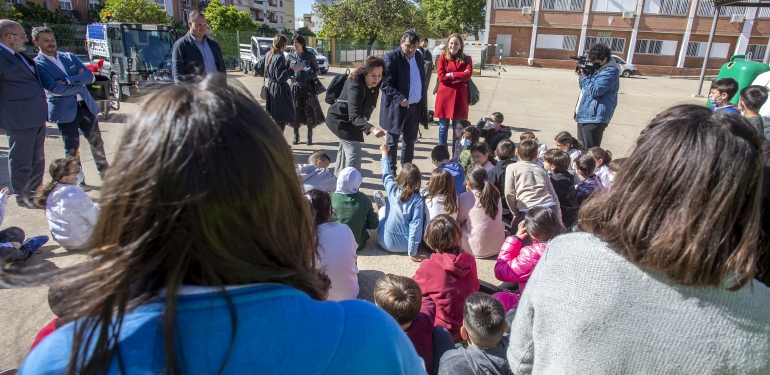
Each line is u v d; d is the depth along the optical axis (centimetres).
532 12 2986
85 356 50
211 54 433
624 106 1134
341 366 57
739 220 74
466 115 541
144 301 53
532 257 251
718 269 71
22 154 378
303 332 56
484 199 324
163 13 2784
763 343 73
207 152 52
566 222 356
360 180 324
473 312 175
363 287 295
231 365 53
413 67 449
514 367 100
